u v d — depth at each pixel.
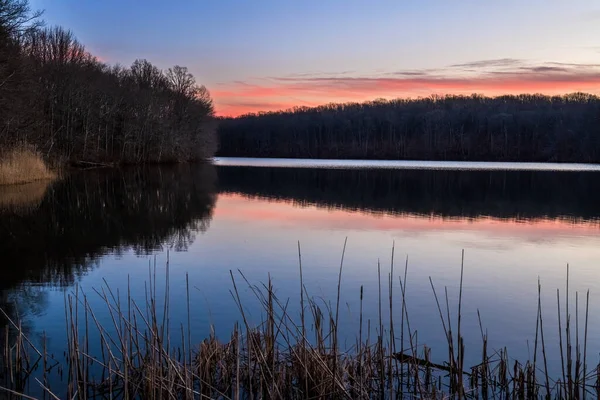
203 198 29.61
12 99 35.53
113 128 60.88
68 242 16.27
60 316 9.35
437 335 8.77
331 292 11.21
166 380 6.18
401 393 6.58
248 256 14.69
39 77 49.94
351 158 112.44
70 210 23.17
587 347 8.38
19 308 9.84
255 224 20.69
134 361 7.38
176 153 72.00
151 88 71.94
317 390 6.44
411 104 139.88
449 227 20.59
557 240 17.98
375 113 130.38
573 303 10.78
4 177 32.50
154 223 20.39
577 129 93.56
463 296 11.19
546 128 102.81
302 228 19.86
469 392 6.73
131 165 61.56
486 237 18.44
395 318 9.58
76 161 53.34
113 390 6.57
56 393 6.47
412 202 28.91
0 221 19.75
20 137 38.72
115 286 11.45
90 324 8.93
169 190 33.62
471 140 106.19
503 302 10.80
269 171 56.94
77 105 54.66
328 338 8.34
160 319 9.25
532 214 24.59
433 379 7.03
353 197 31.17
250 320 9.21
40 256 14.26
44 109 51.66
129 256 14.45
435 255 15.29
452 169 62.78
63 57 62.56
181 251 15.27
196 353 7.47
